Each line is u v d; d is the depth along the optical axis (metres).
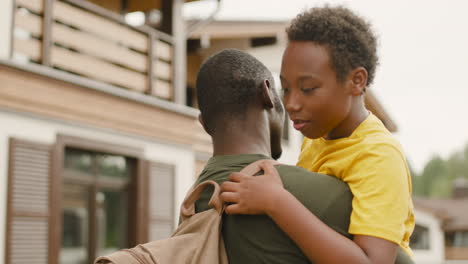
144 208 8.38
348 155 1.64
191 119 9.41
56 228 6.95
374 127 1.69
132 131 8.26
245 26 12.50
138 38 8.75
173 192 8.95
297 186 1.53
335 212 1.52
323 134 1.67
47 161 6.93
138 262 1.49
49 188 6.92
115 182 8.13
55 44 7.65
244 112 1.67
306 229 1.44
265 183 1.51
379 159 1.57
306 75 1.59
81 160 7.64
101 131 7.77
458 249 30.27
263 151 1.68
